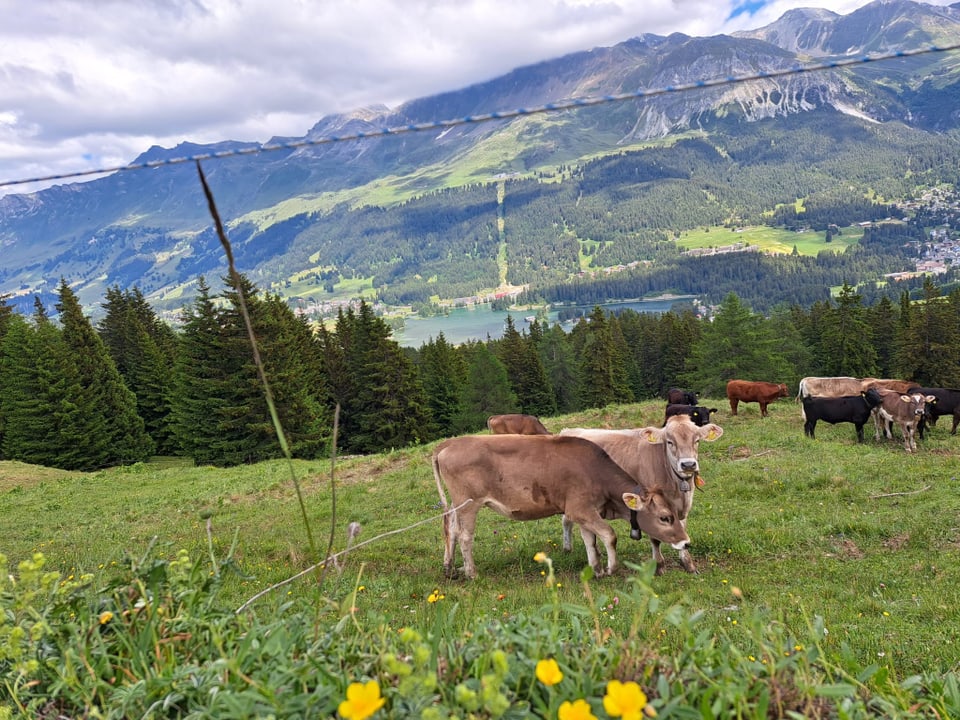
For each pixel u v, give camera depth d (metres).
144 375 55.81
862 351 70.25
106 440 48.53
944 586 8.37
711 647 2.41
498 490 9.60
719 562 10.70
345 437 52.62
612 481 9.32
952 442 19.52
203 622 2.71
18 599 2.61
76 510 20.72
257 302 44.34
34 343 46.41
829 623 6.80
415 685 1.78
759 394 24.80
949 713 2.53
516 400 58.81
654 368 88.56
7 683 2.36
